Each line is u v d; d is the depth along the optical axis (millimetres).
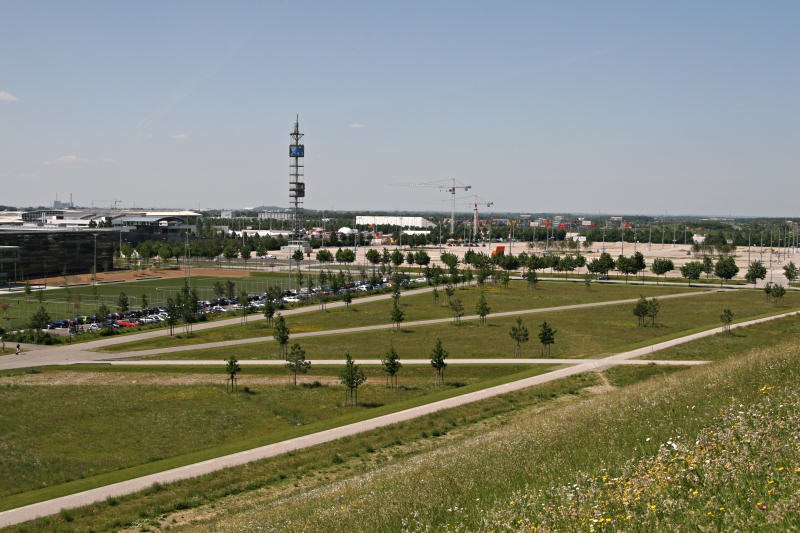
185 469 52094
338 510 28547
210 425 66750
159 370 89750
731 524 16469
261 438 59656
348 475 48125
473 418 62375
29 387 80562
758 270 187000
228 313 141375
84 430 65250
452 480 28844
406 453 52969
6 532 41406
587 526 18875
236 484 48375
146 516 43438
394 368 81188
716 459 21312
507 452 32875
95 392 78438
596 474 24844
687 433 28047
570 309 145375
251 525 32094
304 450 55281
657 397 37875
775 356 42438
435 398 70875
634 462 25359
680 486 20328
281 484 47906
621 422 33656
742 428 24453
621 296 168250
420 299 162625
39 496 48125
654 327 121438
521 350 101875
